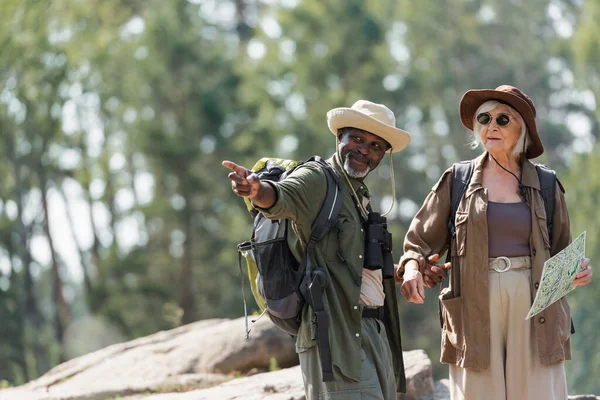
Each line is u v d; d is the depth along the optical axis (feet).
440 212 31.01
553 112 236.63
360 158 29.17
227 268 166.30
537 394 29.22
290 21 175.32
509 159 30.30
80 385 54.03
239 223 167.63
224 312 161.48
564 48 225.97
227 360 53.78
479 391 29.63
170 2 174.09
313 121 170.60
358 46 171.73
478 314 29.53
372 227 28.76
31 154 156.97
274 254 28.35
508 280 29.43
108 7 183.93
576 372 134.10
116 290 155.22
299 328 28.58
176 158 163.22
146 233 172.55
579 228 142.82
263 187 26.37
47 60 151.94
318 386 27.99
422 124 195.00
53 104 154.10
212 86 171.94
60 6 157.17
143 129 163.43
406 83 180.04
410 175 180.65
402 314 151.84
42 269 188.75
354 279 28.27
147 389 50.93
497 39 216.33
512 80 215.10
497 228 29.68
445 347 30.48
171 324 155.22
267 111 172.35
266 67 176.86
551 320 29.43
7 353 146.30
